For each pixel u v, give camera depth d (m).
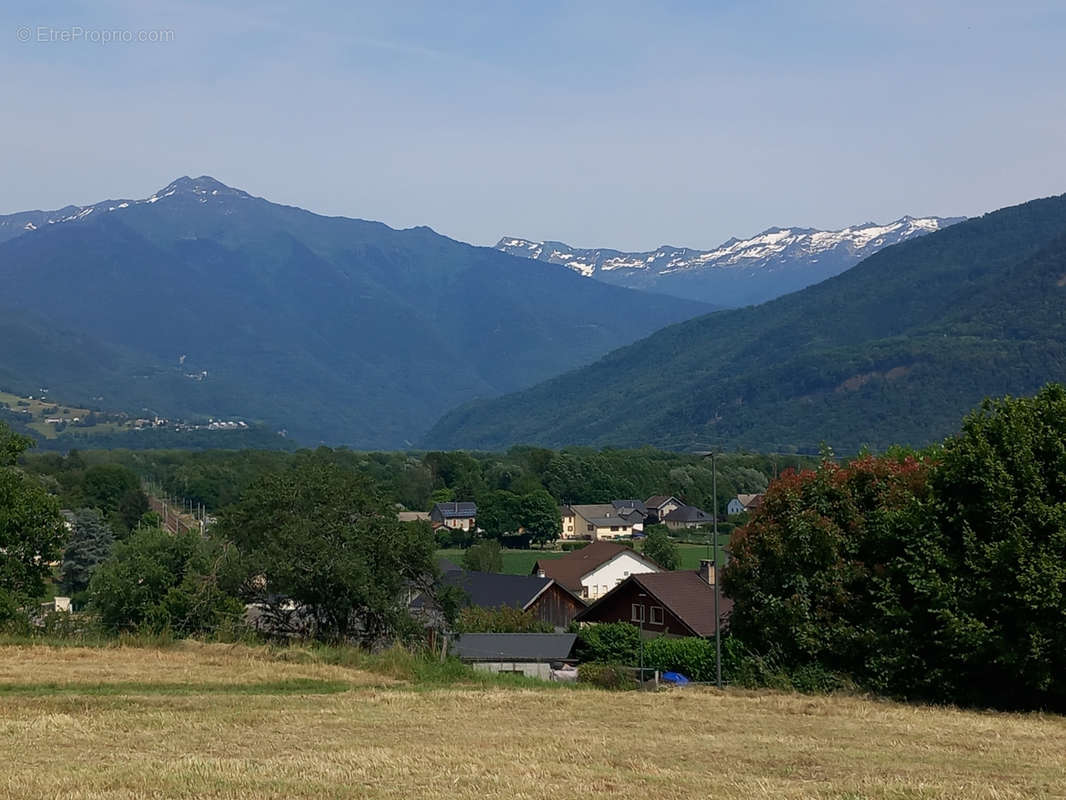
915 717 20.72
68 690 20.47
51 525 37.09
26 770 13.03
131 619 38.94
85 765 13.45
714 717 20.03
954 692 24.78
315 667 24.47
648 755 15.45
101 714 17.69
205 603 31.12
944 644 24.03
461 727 17.67
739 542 29.41
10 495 35.97
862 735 18.06
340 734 16.56
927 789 12.90
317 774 13.08
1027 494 23.70
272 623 32.09
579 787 12.71
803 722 19.58
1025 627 22.86
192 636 29.11
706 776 13.73
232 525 34.59
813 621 27.20
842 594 27.08
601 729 18.03
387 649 28.91
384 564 33.44
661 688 27.19
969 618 23.53
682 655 38.31
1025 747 17.02
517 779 13.08
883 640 25.81
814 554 27.48
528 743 16.12
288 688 22.06
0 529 35.25
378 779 12.94
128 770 13.05
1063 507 23.02
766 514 29.14
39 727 16.33
